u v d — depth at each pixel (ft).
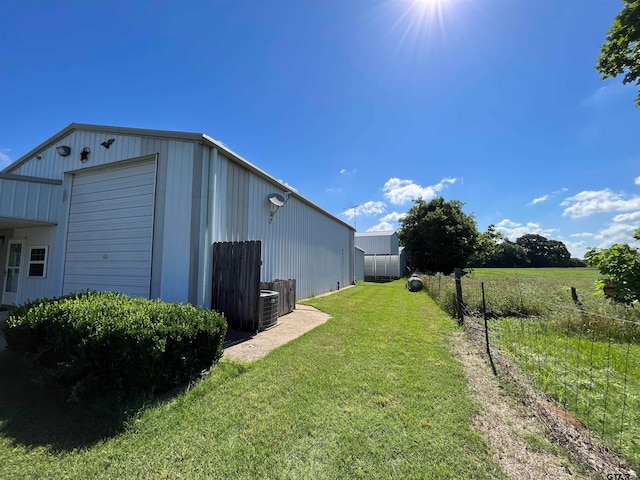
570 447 6.97
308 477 5.97
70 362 8.89
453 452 6.79
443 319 23.09
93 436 7.27
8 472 6.01
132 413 8.15
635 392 9.79
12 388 9.75
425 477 5.99
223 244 19.97
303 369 11.89
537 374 11.40
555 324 19.11
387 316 24.56
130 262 20.42
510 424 8.02
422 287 49.83
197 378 10.67
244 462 6.40
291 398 9.37
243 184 24.41
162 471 6.10
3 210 20.65
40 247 24.08
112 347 9.02
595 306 21.47
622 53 19.48
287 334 18.21
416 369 11.96
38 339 10.48
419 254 90.58
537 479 5.97
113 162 21.44
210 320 11.37
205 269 19.38
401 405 8.98
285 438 7.26
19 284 24.95
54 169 24.32
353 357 13.47
